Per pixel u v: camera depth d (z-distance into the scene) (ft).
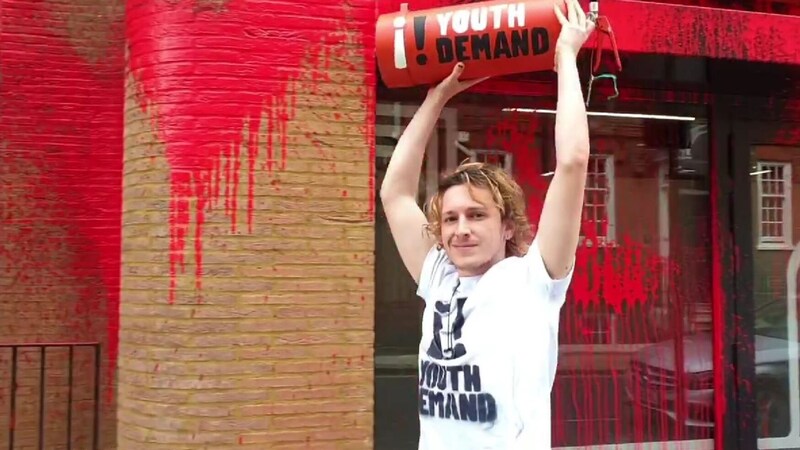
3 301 18.63
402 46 9.75
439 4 17.11
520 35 9.29
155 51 16.28
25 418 18.60
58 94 19.19
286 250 16.28
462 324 7.68
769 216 21.61
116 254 19.33
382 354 18.28
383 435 18.20
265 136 16.26
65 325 19.01
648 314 20.63
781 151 21.70
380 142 18.54
